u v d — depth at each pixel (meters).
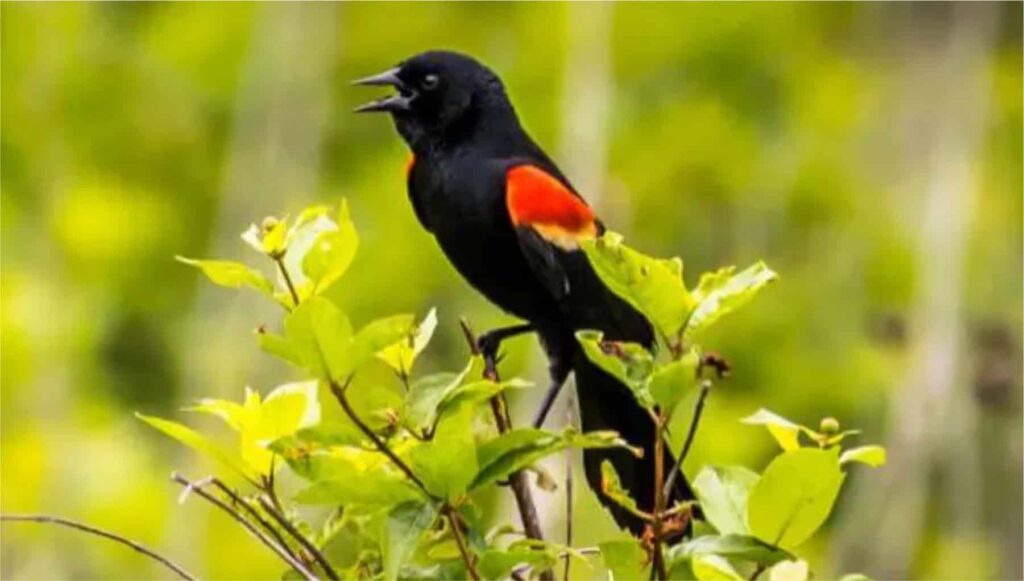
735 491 4.67
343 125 18.19
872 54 18.97
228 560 12.64
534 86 18.27
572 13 17.95
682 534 4.86
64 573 12.66
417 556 4.96
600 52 16.86
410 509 4.33
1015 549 13.16
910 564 13.01
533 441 4.36
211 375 14.00
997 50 18.27
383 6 18.92
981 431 13.45
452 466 4.29
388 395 4.38
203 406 4.68
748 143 18.45
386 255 15.81
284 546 4.65
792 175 17.56
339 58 18.50
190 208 17.47
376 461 4.51
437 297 15.64
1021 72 18.09
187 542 12.72
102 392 15.25
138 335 15.81
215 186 17.70
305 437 4.33
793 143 18.41
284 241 4.50
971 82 16.86
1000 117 17.95
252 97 17.16
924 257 15.08
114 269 16.48
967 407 13.45
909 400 13.50
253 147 16.83
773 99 19.17
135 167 18.50
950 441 13.30
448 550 4.75
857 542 13.01
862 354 15.27
